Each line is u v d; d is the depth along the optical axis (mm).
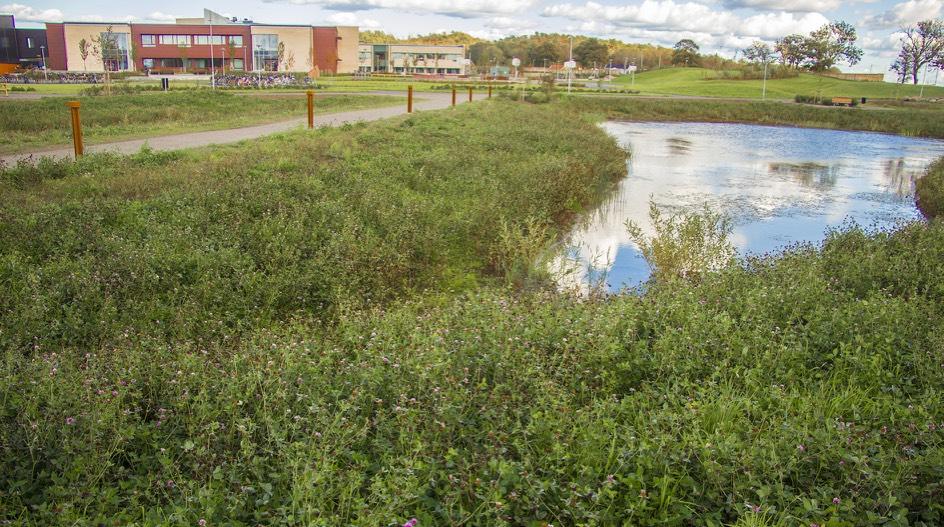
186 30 80688
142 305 6398
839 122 39625
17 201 9117
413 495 3371
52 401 4000
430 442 4016
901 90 70188
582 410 4434
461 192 12391
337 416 3936
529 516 3615
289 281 7156
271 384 4457
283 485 3611
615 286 9125
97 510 3461
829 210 14930
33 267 6980
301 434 4062
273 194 9992
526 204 11773
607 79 100125
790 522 3543
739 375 5199
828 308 6562
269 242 8258
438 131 19047
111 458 3873
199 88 43281
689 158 23297
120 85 43844
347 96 35906
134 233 8242
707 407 4574
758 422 4629
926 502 3730
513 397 4535
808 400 4699
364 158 13867
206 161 12523
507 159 15688
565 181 13984
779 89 72000
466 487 3666
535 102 41250
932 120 38562
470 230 10289
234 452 3951
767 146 28312
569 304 6852
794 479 3941
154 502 3561
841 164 22844
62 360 4852
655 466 3887
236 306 6621
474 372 4934
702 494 3785
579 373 5090
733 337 5672
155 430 4125
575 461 3967
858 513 3656
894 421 4574
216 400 4332
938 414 4703
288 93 38719
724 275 7773
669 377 5137
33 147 14797
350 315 6355
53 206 8711
